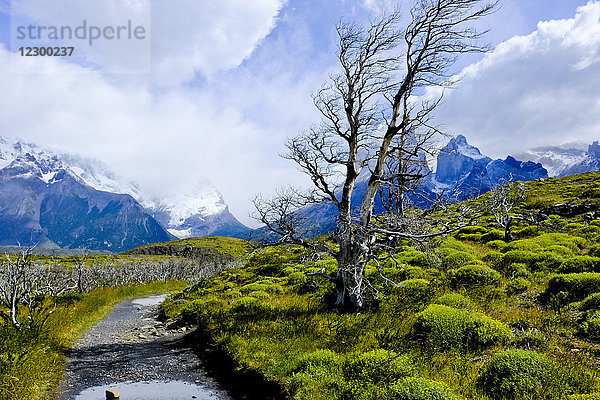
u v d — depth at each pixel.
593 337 10.76
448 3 14.86
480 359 10.50
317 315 16.39
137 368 14.05
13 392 10.30
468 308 14.12
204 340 16.97
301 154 16.70
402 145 16.70
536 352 9.95
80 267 39.81
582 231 26.22
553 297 14.02
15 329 14.77
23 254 16.66
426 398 8.09
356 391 9.26
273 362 12.21
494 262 20.34
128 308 31.77
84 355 15.78
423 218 16.02
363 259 16.12
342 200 16.75
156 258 94.19
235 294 24.78
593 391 8.20
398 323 13.95
